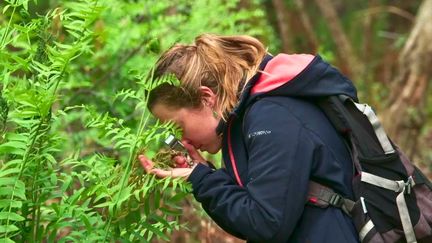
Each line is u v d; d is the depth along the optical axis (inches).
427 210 127.6
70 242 137.3
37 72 129.0
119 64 217.5
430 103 388.8
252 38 135.9
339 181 125.3
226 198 125.0
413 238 125.2
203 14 237.0
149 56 217.2
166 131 123.5
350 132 128.5
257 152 123.7
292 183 121.5
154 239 204.2
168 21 237.5
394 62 501.7
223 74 132.0
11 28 139.5
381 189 126.1
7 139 121.0
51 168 125.3
